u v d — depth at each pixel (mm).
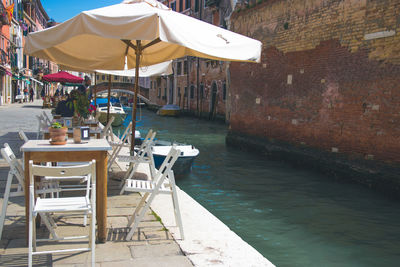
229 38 4645
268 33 13773
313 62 11430
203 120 31734
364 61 9492
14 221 3832
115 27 4023
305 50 11789
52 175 2891
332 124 10648
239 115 16062
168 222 4035
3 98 30047
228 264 3074
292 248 5707
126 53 6918
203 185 9641
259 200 8336
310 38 11539
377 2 9062
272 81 13586
